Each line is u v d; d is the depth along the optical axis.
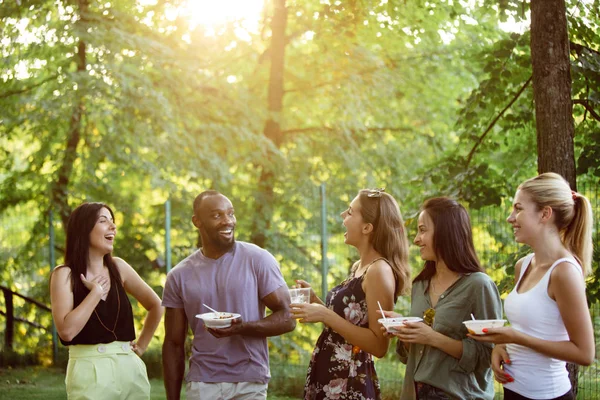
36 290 11.72
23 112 11.38
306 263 10.74
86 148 11.59
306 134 13.78
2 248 12.04
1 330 11.08
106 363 4.05
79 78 10.57
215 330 3.90
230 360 4.14
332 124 13.83
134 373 4.16
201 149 11.64
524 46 7.98
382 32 12.93
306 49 14.54
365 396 3.83
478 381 3.54
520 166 8.80
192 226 12.25
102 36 10.80
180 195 11.87
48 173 11.75
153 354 9.93
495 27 12.96
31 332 10.98
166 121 11.34
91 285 4.04
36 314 11.42
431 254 3.64
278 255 11.48
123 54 11.38
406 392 3.67
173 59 11.75
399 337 3.46
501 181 8.09
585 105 7.07
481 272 3.57
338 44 13.13
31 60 11.68
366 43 13.79
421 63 14.07
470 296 3.51
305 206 12.67
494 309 3.50
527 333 3.20
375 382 3.93
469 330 3.22
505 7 7.84
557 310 3.15
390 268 3.79
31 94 11.70
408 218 8.12
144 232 12.35
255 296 4.23
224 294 4.19
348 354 3.86
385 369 8.79
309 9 13.29
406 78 13.99
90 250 4.16
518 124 8.35
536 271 3.27
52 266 10.76
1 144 12.30
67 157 11.39
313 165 13.54
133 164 11.16
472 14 11.44
